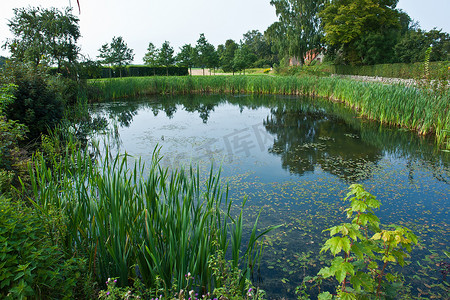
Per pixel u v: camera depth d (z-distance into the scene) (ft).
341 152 25.76
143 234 9.43
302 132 34.14
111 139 30.83
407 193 17.06
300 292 9.33
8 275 5.51
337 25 97.45
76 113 39.88
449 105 27.99
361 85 47.16
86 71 60.18
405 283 9.68
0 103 19.33
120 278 8.53
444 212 14.73
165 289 7.25
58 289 6.72
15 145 17.42
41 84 28.53
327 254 11.33
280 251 11.58
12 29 53.36
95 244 8.88
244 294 8.30
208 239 8.72
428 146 26.76
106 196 9.62
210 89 84.23
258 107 54.95
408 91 33.94
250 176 20.03
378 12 93.35
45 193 9.79
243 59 127.95
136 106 56.70
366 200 6.56
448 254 8.19
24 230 6.61
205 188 17.51
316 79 69.62
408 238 6.13
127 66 122.31
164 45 121.08
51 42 54.65
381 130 33.53
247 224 13.67
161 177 10.69
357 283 5.95
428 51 32.48
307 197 16.63
